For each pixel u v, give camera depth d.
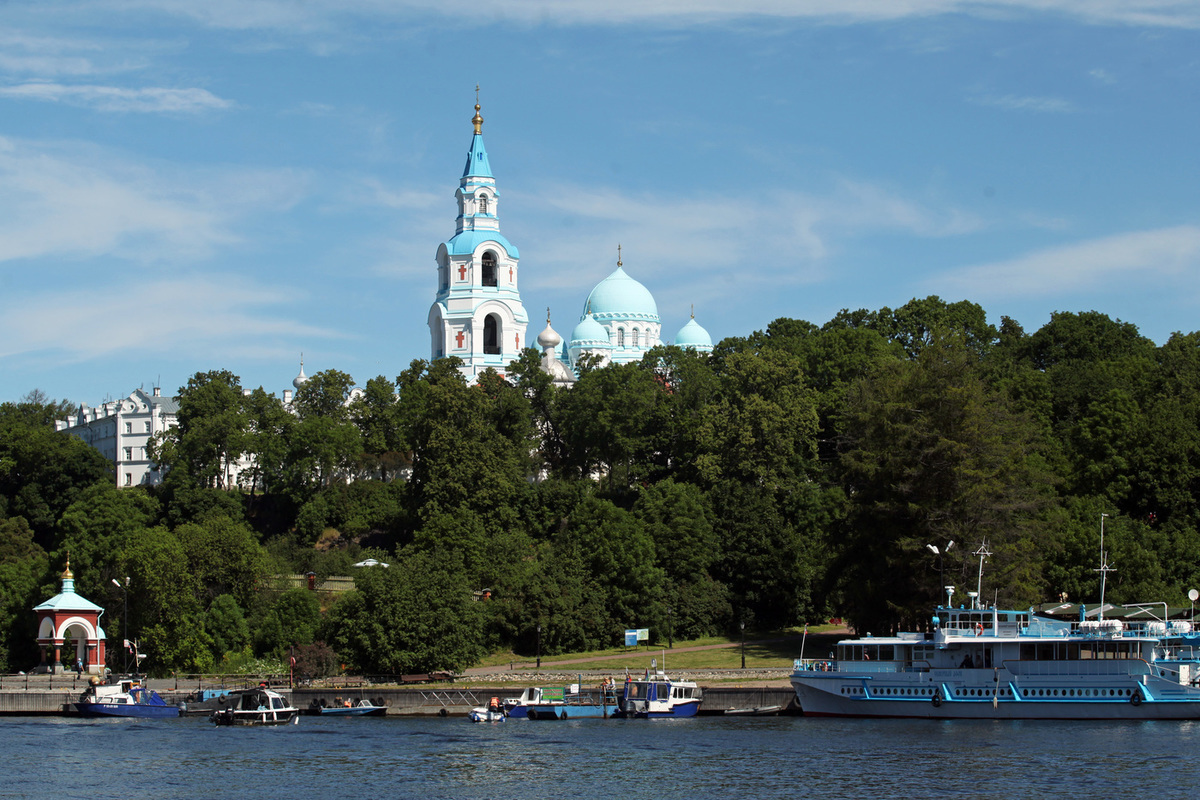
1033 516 128.88
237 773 89.06
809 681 111.50
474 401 171.62
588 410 182.25
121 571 139.00
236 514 182.00
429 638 126.38
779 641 143.75
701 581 148.38
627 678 115.88
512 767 89.69
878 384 133.75
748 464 163.50
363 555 166.75
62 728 111.56
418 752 96.00
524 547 150.38
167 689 127.38
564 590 140.88
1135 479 149.62
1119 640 103.75
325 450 187.50
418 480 168.88
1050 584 132.25
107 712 118.75
